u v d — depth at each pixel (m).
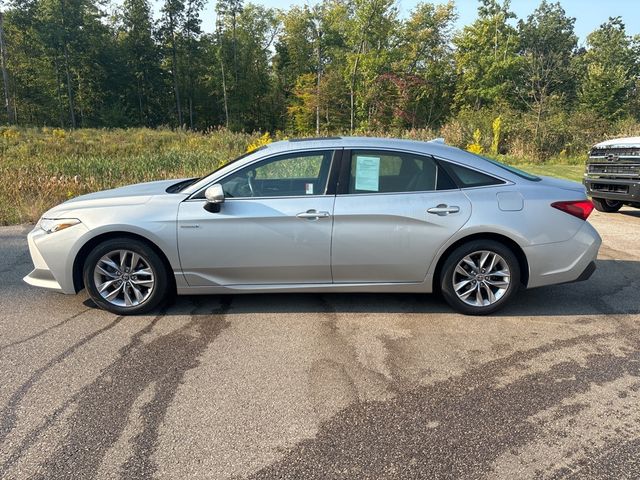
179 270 4.16
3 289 4.97
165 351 3.62
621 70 35.84
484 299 4.25
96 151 20.98
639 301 4.62
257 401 2.96
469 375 3.27
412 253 4.11
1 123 48.25
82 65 55.12
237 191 4.19
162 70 60.88
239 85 59.66
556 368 3.36
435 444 2.56
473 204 4.08
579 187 4.38
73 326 4.06
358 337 3.86
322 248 4.09
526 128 22.08
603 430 2.68
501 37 40.09
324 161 4.18
